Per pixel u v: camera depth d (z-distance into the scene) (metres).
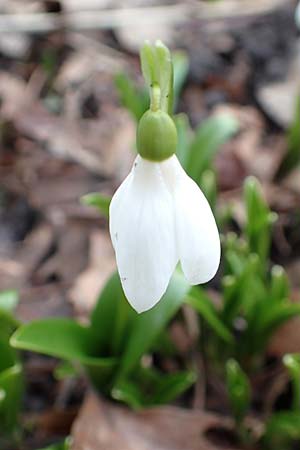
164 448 0.23
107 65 0.41
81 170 0.34
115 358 0.22
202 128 0.27
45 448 0.23
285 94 0.38
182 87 0.39
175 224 0.17
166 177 0.17
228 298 0.24
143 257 0.16
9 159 0.35
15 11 0.43
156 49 0.17
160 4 0.45
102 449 0.23
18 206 0.33
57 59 0.41
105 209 0.23
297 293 0.26
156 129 0.16
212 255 0.17
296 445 0.24
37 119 0.37
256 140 0.36
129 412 0.23
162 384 0.23
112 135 0.36
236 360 0.25
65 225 0.32
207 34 0.43
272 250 0.31
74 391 0.26
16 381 0.22
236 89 0.39
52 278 0.30
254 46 0.42
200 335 0.26
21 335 0.21
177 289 0.21
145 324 0.21
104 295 0.23
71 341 0.22
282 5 0.44
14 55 0.42
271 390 0.26
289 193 0.33
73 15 0.41
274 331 0.24
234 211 0.31
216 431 0.24
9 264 0.30
